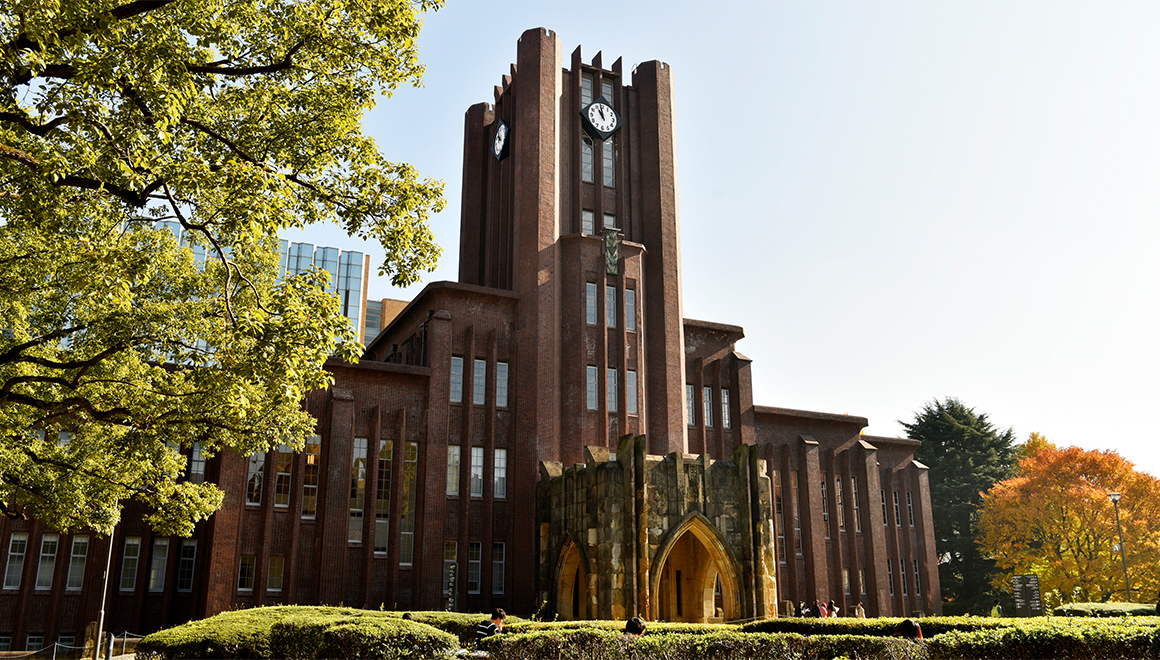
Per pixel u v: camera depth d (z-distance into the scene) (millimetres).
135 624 31719
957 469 70375
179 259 20953
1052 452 53781
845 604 46656
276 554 32781
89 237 13469
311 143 15680
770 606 31500
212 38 14148
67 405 17125
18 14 10562
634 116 46062
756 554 31766
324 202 15680
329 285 15094
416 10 15461
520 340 38625
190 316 19266
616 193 44188
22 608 30656
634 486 30656
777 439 47500
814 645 15680
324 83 16062
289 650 18172
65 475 20812
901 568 50719
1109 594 48906
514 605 35219
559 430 38031
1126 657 14195
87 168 12906
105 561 31969
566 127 43875
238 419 19109
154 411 19094
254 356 13672
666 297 42375
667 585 37344
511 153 44625
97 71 11773
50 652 28344
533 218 40312
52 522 21672
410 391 36719
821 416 48688
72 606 31422
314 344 13867
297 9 15047
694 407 44219
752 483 32781
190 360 19391
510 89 46000
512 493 36938
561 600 33188
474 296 38969
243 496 32344
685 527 31109
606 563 29719
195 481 33406
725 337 46531
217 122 15484
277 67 15328
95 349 19062
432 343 37156
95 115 12305
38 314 19594
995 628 15844
